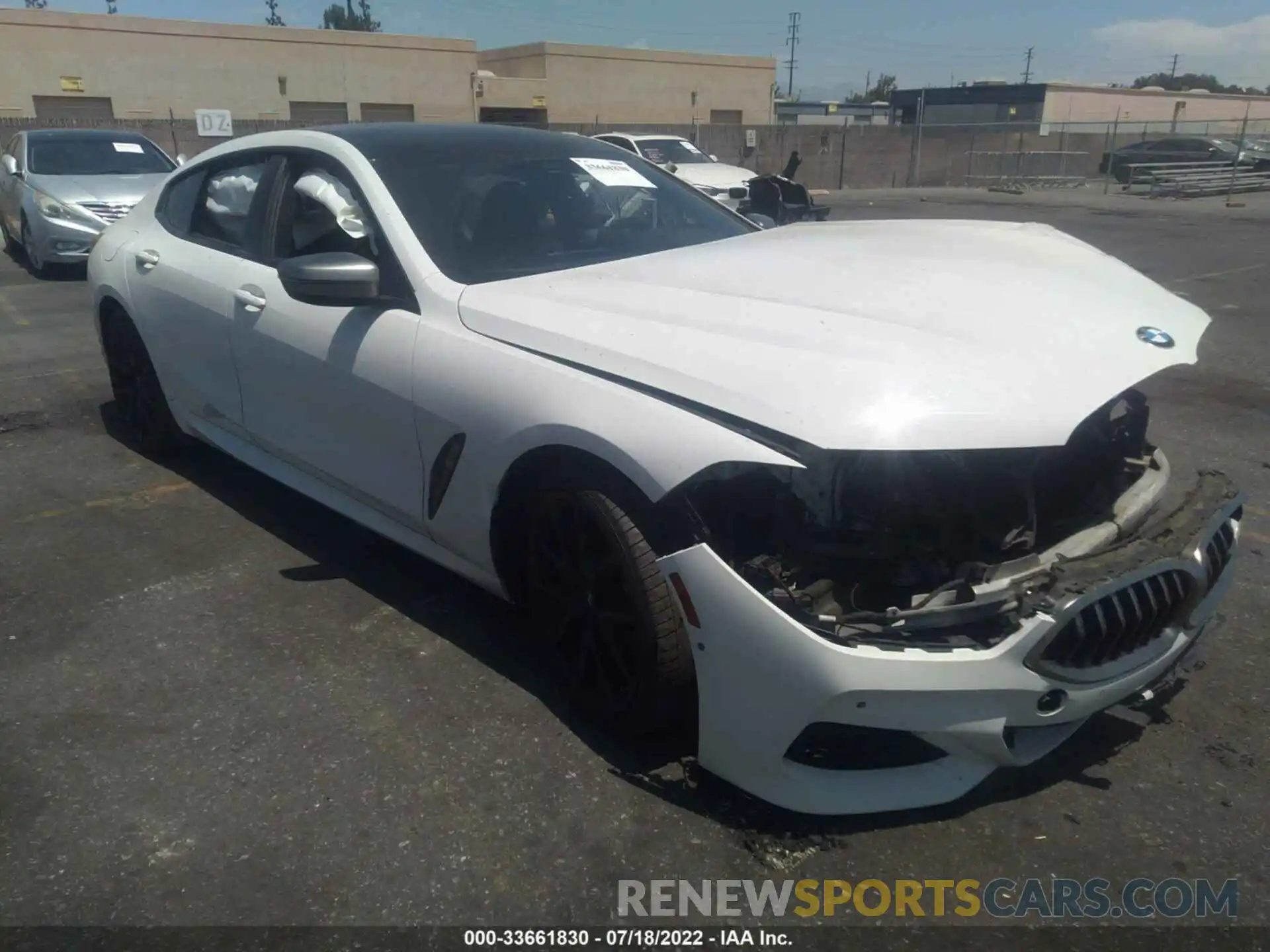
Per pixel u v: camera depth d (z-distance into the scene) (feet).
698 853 7.43
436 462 9.61
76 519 13.65
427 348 9.53
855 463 7.11
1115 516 8.27
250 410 12.34
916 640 6.91
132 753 8.66
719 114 148.56
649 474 7.47
